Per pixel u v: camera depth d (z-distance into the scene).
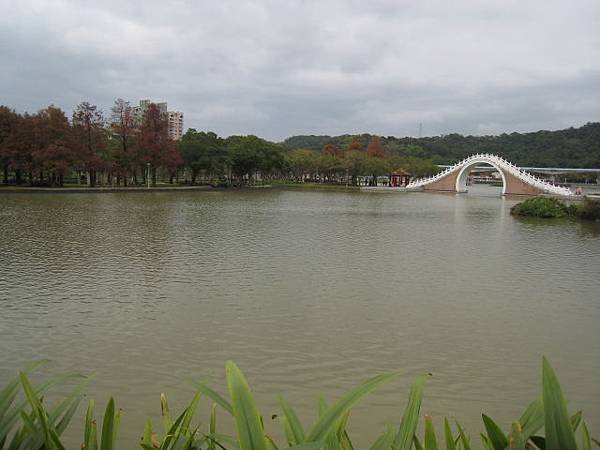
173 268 20.47
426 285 19.08
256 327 13.41
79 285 17.27
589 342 13.16
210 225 35.72
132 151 74.75
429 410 9.33
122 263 21.14
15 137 62.59
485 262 24.78
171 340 12.23
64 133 65.00
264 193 84.75
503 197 97.69
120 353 11.35
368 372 10.81
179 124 158.12
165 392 9.57
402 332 13.48
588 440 3.24
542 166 160.25
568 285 19.81
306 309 15.22
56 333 12.50
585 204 53.47
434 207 65.25
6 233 28.84
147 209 46.53
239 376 2.96
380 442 3.32
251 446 2.72
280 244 27.94
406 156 159.75
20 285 17.06
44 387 4.29
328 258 24.08
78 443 7.77
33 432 3.57
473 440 8.30
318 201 68.69
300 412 8.99
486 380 10.65
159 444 3.80
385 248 28.11
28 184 70.88
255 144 98.06
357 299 16.61
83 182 86.06
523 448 3.13
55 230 30.55
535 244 32.25
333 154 134.38
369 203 68.12
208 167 87.25
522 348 12.60
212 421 3.82
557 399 2.85
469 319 14.88
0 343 11.76
